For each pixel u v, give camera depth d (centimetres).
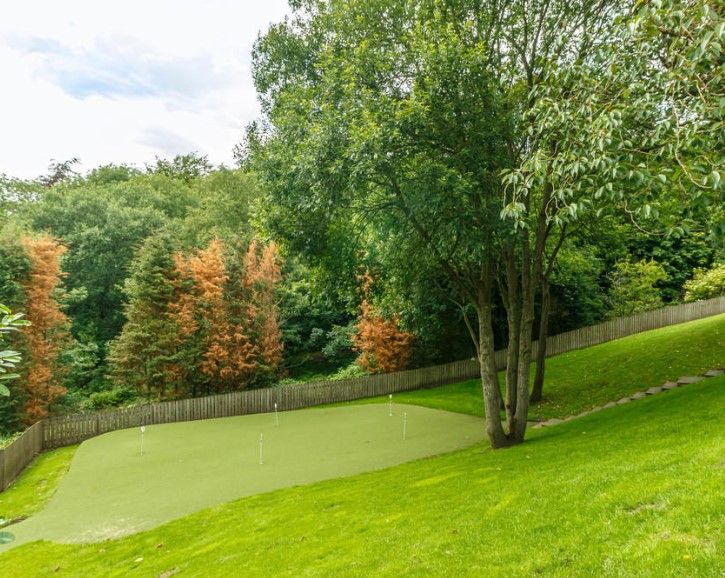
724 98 489
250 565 658
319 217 1125
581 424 1226
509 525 573
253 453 1403
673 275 3409
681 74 555
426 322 2066
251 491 1065
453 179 909
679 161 524
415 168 1020
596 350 2578
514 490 711
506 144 1066
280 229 1143
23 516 1022
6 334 1955
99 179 4859
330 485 1043
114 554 795
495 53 1122
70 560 789
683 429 809
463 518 645
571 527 519
